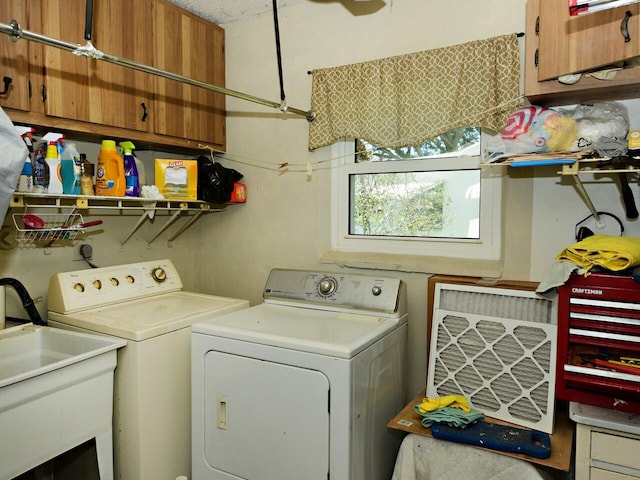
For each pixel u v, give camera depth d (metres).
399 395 1.84
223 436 1.61
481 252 2.00
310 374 1.43
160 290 2.23
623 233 1.65
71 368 1.44
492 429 1.41
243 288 2.61
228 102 2.60
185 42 2.28
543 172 1.79
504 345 1.56
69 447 1.46
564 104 1.68
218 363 1.62
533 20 1.52
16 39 1.26
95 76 1.84
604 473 1.20
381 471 1.65
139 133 2.05
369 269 2.18
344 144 2.31
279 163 2.44
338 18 2.21
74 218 2.05
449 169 2.05
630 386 1.16
